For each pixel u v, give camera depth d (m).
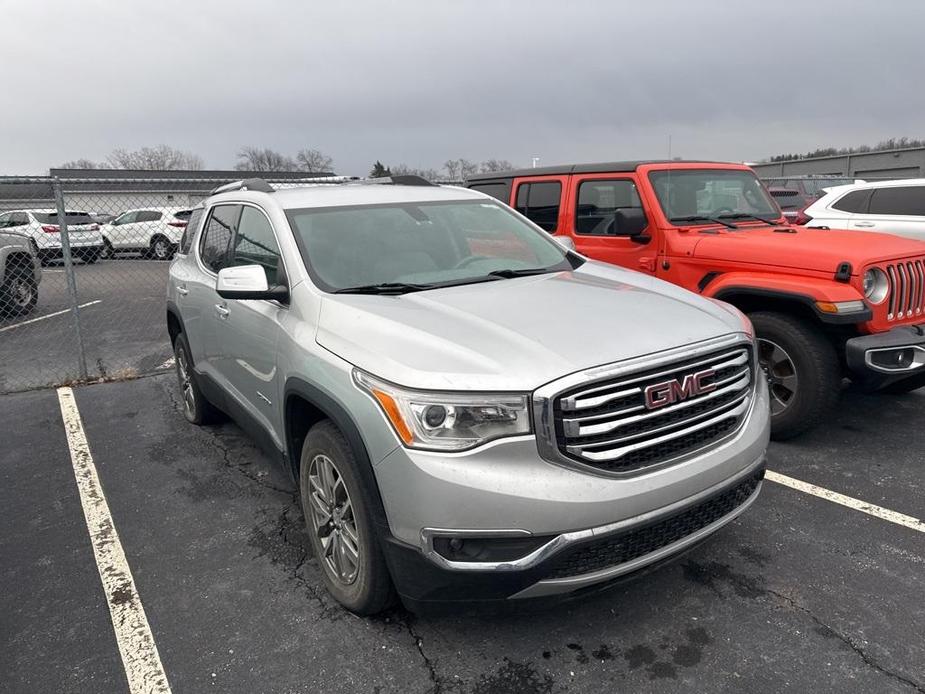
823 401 4.44
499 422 2.37
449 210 4.18
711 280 4.99
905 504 3.86
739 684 2.52
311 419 3.27
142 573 3.42
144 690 2.60
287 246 3.53
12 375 7.46
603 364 2.47
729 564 3.30
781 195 15.95
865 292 4.30
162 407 6.12
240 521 3.92
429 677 2.61
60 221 6.82
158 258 17.73
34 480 4.62
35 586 3.34
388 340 2.71
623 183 5.68
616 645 2.75
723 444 2.79
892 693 2.45
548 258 4.11
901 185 9.14
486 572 2.37
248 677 2.65
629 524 2.44
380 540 2.58
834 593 3.05
